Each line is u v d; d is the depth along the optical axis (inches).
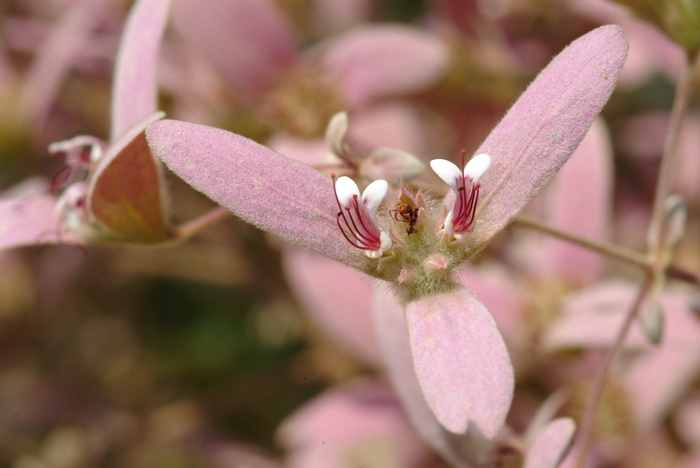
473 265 10.5
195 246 12.3
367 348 10.3
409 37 10.9
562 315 10.2
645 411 10.2
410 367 8.9
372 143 11.0
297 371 12.2
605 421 10.2
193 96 11.1
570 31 11.6
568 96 7.9
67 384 13.0
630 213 12.1
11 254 12.5
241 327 13.5
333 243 8.0
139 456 12.4
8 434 12.5
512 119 8.0
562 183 10.3
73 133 12.2
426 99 11.4
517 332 10.3
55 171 11.9
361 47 10.9
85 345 13.4
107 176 8.3
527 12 11.8
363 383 10.6
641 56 11.1
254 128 11.0
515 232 10.9
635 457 10.2
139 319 13.5
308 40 12.5
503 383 7.6
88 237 8.7
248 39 10.8
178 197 11.8
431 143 11.6
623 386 10.3
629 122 12.3
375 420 10.4
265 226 7.9
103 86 12.3
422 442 10.3
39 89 11.6
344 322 10.3
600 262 10.4
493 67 11.2
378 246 8.0
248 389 12.4
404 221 8.1
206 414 12.5
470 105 11.5
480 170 7.9
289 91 10.9
